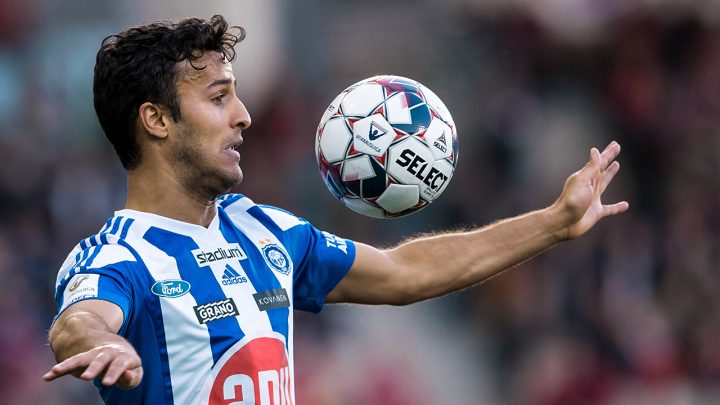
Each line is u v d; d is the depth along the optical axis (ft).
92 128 167.63
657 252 151.12
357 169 46.68
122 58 42.34
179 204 42.80
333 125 47.24
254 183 165.78
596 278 143.95
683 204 158.61
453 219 154.71
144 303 40.27
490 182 159.84
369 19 190.08
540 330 142.51
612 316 141.18
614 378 136.98
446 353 142.10
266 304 42.37
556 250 146.20
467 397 138.62
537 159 164.25
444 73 181.27
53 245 145.07
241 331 41.29
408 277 47.73
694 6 180.55
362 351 136.77
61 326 37.09
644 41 178.50
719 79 175.63
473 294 147.64
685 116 171.42
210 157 42.37
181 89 42.14
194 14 182.91
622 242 147.84
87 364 33.12
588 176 48.83
